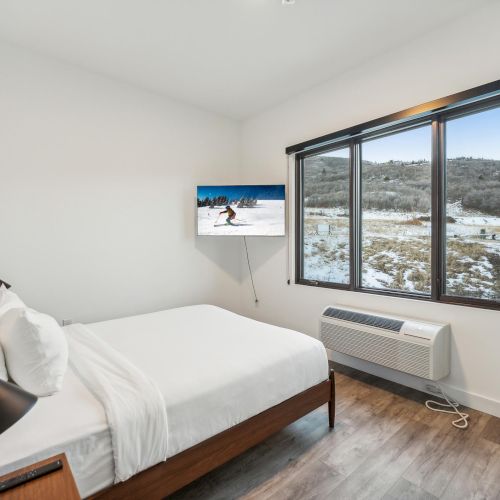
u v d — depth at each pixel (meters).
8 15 2.23
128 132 3.22
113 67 2.92
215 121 3.92
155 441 1.29
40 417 1.23
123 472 1.21
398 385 2.70
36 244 2.73
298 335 2.19
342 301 3.12
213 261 3.95
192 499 1.53
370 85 2.81
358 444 1.92
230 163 4.09
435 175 2.47
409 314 2.62
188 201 3.70
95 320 3.06
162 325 2.46
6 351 1.39
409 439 1.97
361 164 3.05
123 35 2.46
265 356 1.84
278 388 1.78
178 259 3.64
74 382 1.51
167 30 2.40
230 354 1.86
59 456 0.98
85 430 1.18
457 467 1.72
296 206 3.57
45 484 0.85
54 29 2.38
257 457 1.82
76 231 2.93
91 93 2.98
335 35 2.46
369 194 3.00
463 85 2.26
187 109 3.66
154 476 1.31
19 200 2.64
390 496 1.54
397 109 2.63
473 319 2.28
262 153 3.90
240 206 3.58
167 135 3.50
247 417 1.64
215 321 2.56
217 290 4.00
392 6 2.14
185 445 1.40
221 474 1.69
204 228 3.61
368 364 2.95
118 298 3.20
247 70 2.97
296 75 3.06
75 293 2.94
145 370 1.64
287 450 1.87
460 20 2.26
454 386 2.39
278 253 3.75
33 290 2.72
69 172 2.88
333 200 3.28
